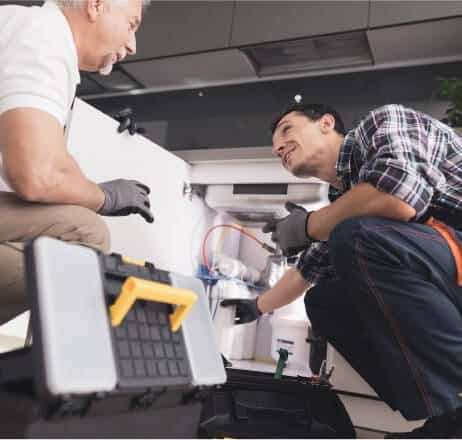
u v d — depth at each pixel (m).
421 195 0.98
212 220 1.77
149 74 3.46
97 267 0.51
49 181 0.72
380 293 0.97
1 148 0.72
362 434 1.28
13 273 0.76
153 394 0.51
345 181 1.27
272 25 2.85
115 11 0.90
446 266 0.97
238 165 1.56
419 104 2.89
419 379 0.93
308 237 1.12
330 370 1.36
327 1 2.74
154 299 0.53
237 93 3.46
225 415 0.96
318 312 1.35
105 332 0.48
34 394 0.43
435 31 2.59
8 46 0.76
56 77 0.76
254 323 1.89
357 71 3.12
